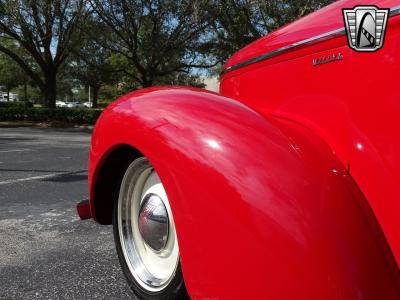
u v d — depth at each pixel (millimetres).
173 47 23844
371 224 1632
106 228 4172
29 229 4137
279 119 2061
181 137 1869
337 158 1807
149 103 2113
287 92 2170
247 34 21578
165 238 2242
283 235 1555
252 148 1718
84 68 35031
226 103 1938
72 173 7305
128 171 2455
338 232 1556
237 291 1633
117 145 2244
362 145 1720
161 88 2264
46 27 25516
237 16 20625
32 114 27562
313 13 2227
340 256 1521
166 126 1945
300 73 2082
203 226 1730
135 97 2262
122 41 26109
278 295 1545
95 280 2992
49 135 17562
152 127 1999
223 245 1672
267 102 2336
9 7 23297
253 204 1620
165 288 2205
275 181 1631
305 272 1514
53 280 2992
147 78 25766
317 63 1973
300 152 1709
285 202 1590
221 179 1705
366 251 1562
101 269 3176
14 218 4508
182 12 22094
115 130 2232
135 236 2529
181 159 1831
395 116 1593
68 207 4977
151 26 24344
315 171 1664
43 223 4332
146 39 24344
